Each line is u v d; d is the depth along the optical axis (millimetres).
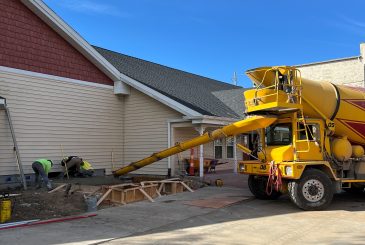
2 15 14688
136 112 19188
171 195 13398
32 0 15289
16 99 14961
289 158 11352
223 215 10156
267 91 11281
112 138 18875
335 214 10281
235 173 20859
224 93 25094
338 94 12195
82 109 17484
